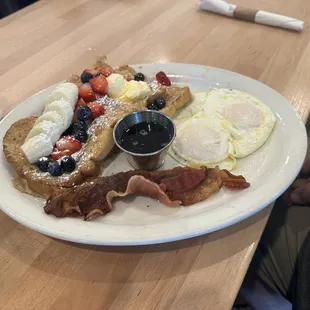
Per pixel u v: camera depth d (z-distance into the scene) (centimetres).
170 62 47
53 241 28
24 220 27
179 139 36
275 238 38
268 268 36
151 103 39
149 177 31
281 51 47
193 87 42
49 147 33
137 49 50
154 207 30
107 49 50
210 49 49
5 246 27
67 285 25
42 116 35
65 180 31
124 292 24
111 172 34
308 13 55
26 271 26
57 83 42
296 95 40
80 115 36
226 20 55
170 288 24
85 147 34
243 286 35
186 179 30
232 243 27
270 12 56
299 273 34
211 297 23
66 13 59
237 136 35
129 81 41
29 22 58
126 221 29
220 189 31
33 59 49
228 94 40
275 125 36
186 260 26
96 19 57
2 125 37
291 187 42
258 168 33
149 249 27
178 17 57
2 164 34
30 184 32
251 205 28
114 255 26
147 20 56
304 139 33
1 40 54
